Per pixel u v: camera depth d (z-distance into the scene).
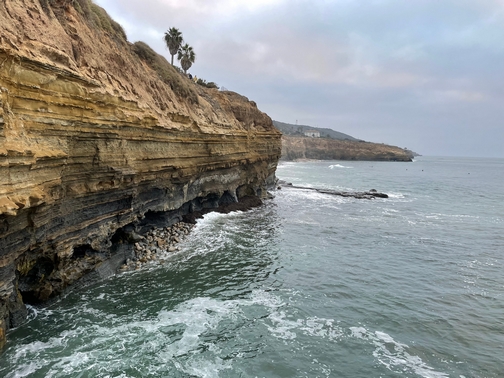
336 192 56.53
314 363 12.34
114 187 17.03
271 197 47.75
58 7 16.97
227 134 33.44
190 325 13.98
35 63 12.19
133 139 18.67
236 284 18.25
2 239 10.79
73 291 15.61
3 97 10.74
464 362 12.85
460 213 43.16
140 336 12.91
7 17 12.40
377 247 26.75
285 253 23.83
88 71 16.47
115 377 10.69
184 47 50.16
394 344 13.77
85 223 15.83
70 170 14.57
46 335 12.37
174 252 22.11
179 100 28.56
